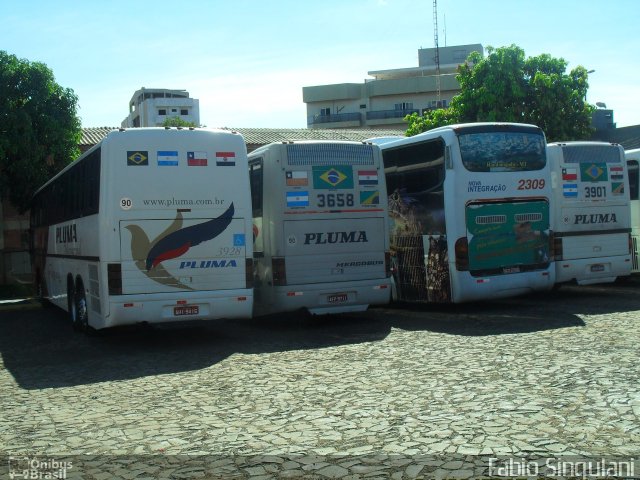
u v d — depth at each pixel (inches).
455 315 538.9
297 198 503.5
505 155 541.3
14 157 844.0
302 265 502.0
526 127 552.1
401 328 486.3
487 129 536.7
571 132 1063.0
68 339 501.4
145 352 431.8
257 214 523.2
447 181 526.3
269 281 504.4
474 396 275.6
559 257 598.2
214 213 440.8
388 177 595.2
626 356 338.3
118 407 288.0
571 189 605.3
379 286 522.9
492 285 530.3
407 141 569.3
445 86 2854.3
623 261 628.4
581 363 326.6
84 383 342.6
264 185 510.9
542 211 553.0
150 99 3587.6
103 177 423.5
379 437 229.5
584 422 234.8
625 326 432.8
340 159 518.9
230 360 388.8
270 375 338.6
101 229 423.2
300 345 432.1
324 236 509.0
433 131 542.9
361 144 529.0
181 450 226.1
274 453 218.7
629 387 277.4
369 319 548.7
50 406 295.1
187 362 389.7
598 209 618.5
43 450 232.1
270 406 277.1
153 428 253.1
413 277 566.3
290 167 504.1
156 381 339.3
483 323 483.8
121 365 389.1
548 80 1026.7
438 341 416.5
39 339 510.0
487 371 320.5
